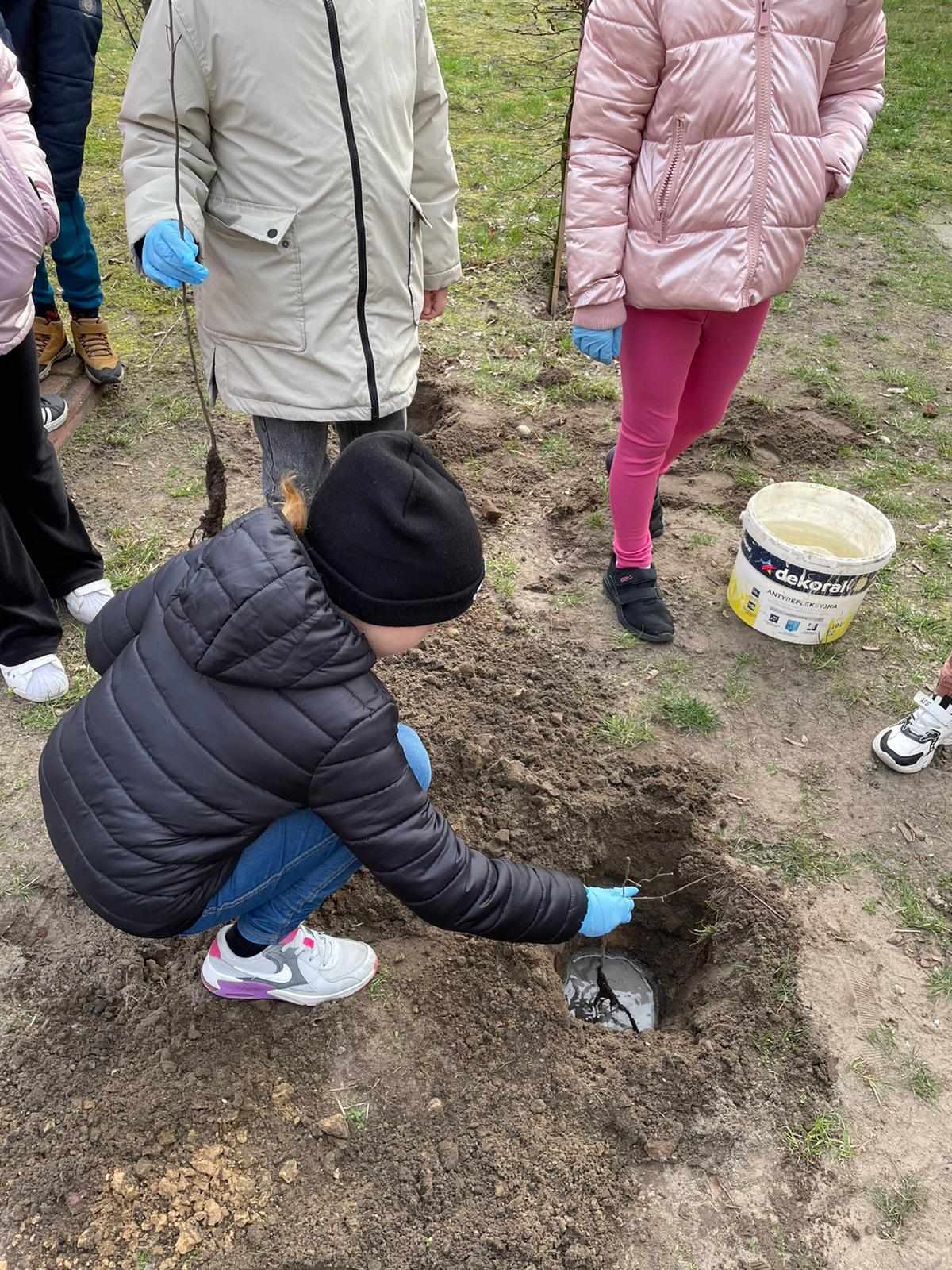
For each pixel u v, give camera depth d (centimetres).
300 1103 202
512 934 181
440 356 448
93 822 166
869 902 244
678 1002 247
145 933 174
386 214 234
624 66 232
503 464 387
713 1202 191
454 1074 208
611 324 256
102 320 403
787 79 229
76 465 370
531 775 266
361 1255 181
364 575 150
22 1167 190
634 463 288
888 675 307
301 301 235
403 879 167
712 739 284
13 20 304
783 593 302
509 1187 191
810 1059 211
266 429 259
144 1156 192
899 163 699
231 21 203
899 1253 186
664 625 312
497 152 674
